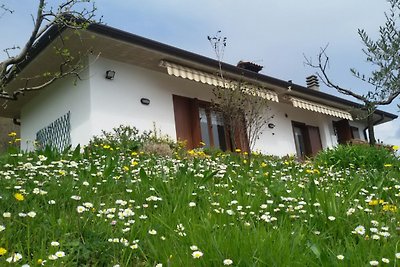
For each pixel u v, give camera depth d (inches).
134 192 143.4
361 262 83.5
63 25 335.6
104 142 332.8
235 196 145.9
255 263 83.6
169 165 215.6
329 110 632.4
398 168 267.0
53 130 451.2
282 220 119.3
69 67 406.3
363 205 137.4
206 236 97.7
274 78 534.0
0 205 121.5
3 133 786.2
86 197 137.3
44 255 87.7
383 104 359.6
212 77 460.1
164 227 110.5
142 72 445.1
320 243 98.0
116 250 97.8
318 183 179.5
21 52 314.2
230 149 504.1
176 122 459.8
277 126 588.4
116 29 373.7
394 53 346.6
